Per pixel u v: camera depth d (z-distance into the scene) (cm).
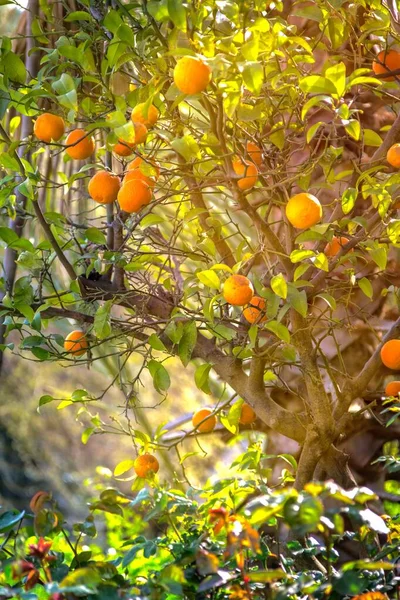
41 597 438
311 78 422
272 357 460
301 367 459
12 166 454
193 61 413
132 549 431
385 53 462
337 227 450
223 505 441
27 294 460
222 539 441
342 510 393
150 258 474
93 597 400
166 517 443
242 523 385
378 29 460
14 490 1688
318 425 457
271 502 385
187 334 453
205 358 471
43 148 471
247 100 454
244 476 480
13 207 466
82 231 514
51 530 418
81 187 539
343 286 482
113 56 435
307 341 457
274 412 464
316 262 436
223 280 456
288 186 466
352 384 464
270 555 429
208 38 423
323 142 505
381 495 504
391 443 508
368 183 448
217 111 438
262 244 447
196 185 464
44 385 1491
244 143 468
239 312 478
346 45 505
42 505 417
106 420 1550
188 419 559
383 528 389
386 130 507
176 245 517
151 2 423
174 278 487
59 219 470
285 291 429
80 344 470
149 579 407
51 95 434
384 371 511
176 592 396
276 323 437
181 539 441
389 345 455
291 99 458
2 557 436
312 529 383
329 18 456
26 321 466
